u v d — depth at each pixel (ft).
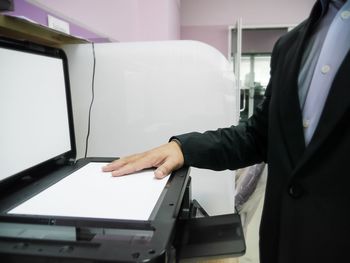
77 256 0.99
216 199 2.71
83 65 2.64
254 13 12.85
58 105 2.27
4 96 1.68
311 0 12.50
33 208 1.41
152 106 2.63
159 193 1.58
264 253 1.71
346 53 1.32
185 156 1.99
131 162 2.00
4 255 1.03
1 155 1.64
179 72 2.56
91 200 1.50
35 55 1.99
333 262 1.29
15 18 1.69
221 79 2.54
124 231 1.16
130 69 2.60
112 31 4.99
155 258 0.97
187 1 13.05
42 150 2.03
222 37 13.15
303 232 1.38
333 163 1.28
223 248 1.60
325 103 1.31
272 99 1.70
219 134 2.15
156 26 6.91
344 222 1.26
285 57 1.71
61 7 3.30
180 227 1.77
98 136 2.72
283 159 1.51
